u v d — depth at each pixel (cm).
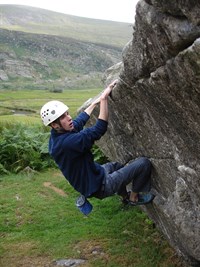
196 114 174
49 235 397
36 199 488
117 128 293
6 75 8188
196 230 246
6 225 421
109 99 259
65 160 244
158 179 275
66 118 240
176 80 166
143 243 368
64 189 522
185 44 150
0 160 623
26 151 636
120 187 267
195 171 216
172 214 265
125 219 418
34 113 2997
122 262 343
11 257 361
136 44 185
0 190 524
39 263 350
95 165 253
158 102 200
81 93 6475
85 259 353
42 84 8069
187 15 141
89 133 238
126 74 210
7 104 3962
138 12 168
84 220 428
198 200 236
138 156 292
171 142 226
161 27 157
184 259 312
